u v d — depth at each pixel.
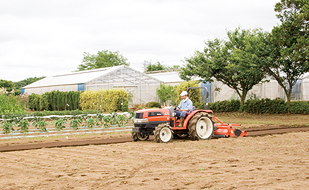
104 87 36.34
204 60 28.53
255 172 7.92
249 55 24.06
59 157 9.98
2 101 22.12
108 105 30.81
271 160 9.34
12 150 11.46
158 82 40.41
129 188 6.65
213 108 31.05
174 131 13.63
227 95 35.03
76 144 12.55
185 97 13.93
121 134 16.17
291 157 9.78
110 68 40.19
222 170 8.16
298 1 22.45
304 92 34.84
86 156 10.10
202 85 36.16
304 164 8.84
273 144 12.16
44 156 10.18
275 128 18.25
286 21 22.81
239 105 29.64
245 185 6.80
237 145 11.93
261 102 27.67
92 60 73.06
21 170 8.30
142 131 13.29
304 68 23.20
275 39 23.02
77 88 36.03
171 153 10.45
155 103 37.28
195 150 10.95
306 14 21.61
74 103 32.94
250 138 13.68
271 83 34.56
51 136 15.81
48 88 41.44
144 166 8.67
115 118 18.27
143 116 13.17
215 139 13.47
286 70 24.28
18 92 55.81
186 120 13.32
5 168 8.54
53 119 22.56
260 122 21.95
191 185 6.83
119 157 9.88
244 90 29.12
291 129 17.64
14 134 16.30
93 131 17.42
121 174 7.83
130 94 37.00
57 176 7.66
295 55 21.58
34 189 6.65
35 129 18.06
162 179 7.33
